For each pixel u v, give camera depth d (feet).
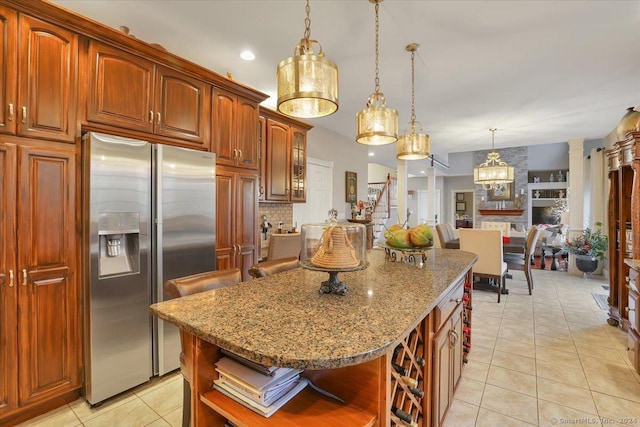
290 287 5.01
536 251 23.48
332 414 3.36
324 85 4.83
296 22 7.55
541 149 32.86
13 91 5.71
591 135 18.67
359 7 6.98
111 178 6.68
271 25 7.68
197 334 3.34
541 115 14.70
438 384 5.05
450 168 37.09
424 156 9.01
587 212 21.31
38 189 6.03
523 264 15.48
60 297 6.35
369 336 3.14
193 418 3.71
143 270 7.24
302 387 3.71
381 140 7.48
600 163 18.89
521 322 11.40
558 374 7.82
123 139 6.86
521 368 8.12
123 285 6.93
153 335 7.49
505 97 12.43
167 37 8.21
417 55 9.14
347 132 18.39
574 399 6.81
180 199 7.89
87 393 6.59
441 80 10.83
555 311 12.61
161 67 7.85
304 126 14.17
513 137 19.26
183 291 4.82
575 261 19.30
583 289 15.98
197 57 9.28
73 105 6.42
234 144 9.77
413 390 4.36
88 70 6.62
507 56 9.19
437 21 7.49
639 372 7.70
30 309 5.98
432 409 4.92
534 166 33.30
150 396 6.93
